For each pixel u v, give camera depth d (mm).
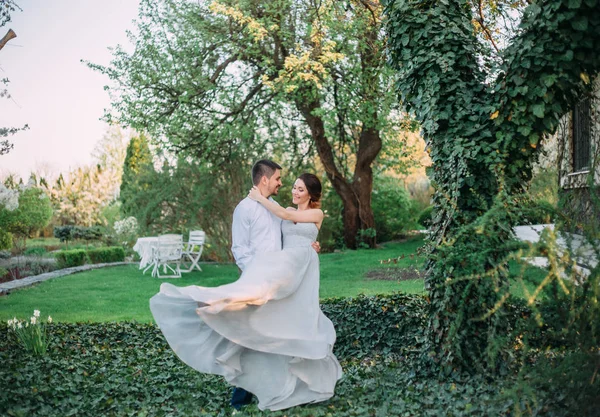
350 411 3666
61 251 15250
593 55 3865
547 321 3361
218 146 14688
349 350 6180
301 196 4371
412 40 4586
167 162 15812
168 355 5836
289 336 3963
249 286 3873
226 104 13727
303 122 16391
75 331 6688
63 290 10859
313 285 4230
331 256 15039
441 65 4387
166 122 13109
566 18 3746
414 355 5289
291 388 3924
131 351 5980
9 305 9258
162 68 12594
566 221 3412
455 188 4293
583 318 3092
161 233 15898
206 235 15953
